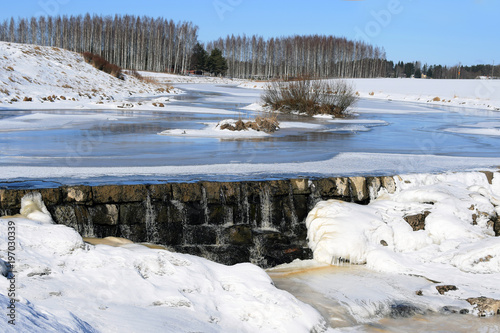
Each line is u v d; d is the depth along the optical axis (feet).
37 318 12.39
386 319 19.22
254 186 28.32
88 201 24.59
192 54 365.81
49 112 80.33
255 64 386.73
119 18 309.01
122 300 15.90
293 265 25.34
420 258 25.23
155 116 79.05
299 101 100.63
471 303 20.42
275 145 49.01
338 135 61.87
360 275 23.71
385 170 35.27
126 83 160.66
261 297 17.92
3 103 89.15
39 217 22.30
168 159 37.24
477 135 66.95
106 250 18.74
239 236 26.94
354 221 26.66
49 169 31.24
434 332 18.31
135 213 25.55
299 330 16.57
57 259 17.26
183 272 18.40
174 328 14.64
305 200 29.60
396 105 148.66
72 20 284.82
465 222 27.76
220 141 50.90
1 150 39.83
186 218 26.71
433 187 30.91
